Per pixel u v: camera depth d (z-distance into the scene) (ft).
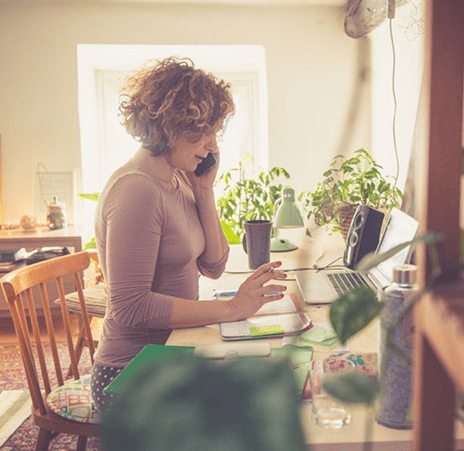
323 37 12.74
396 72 10.33
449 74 1.28
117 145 14.85
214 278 5.82
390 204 8.06
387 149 11.08
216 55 13.57
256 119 14.79
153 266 4.39
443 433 1.28
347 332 1.23
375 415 2.67
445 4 1.25
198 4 12.55
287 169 13.12
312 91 12.90
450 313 1.06
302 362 3.44
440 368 1.26
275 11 12.66
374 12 9.71
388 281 5.28
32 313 5.16
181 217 4.69
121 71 14.58
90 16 12.53
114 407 0.76
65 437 7.25
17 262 11.44
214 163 5.45
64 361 9.85
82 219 13.10
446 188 1.32
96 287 8.57
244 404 0.74
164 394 0.75
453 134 1.30
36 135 12.89
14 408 8.18
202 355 0.82
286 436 0.73
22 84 12.73
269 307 4.85
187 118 4.42
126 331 4.54
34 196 12.93
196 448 0.71
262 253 6.70
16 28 12.57
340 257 7.12
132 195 4.29
